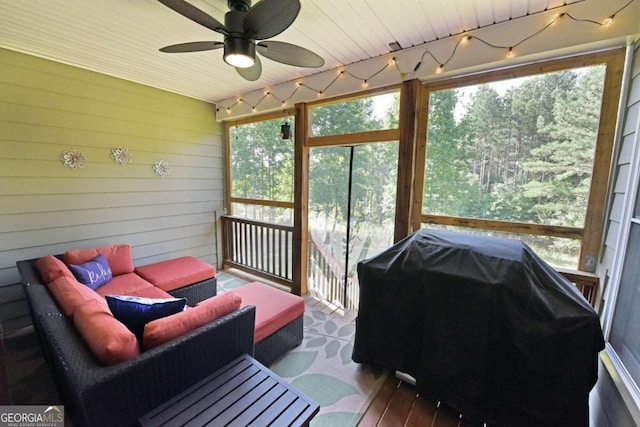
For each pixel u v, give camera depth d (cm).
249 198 429
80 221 313
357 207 319
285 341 237
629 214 159
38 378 210
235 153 443
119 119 334
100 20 207
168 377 135
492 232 237
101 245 331
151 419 123
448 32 223
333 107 320
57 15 201
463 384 169
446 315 173
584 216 202
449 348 172
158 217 382
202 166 427
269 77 328
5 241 267
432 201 263
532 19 197
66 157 297
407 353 195
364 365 228
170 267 323
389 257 207
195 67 299
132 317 152
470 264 173
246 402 135
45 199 288
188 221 417
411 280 188
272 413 129
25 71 267
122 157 340
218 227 457
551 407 149
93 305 154
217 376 153
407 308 191
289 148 374
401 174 265
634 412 126
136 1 184
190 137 408
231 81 342
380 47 249
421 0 182
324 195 346
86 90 306
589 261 201
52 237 295
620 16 171
